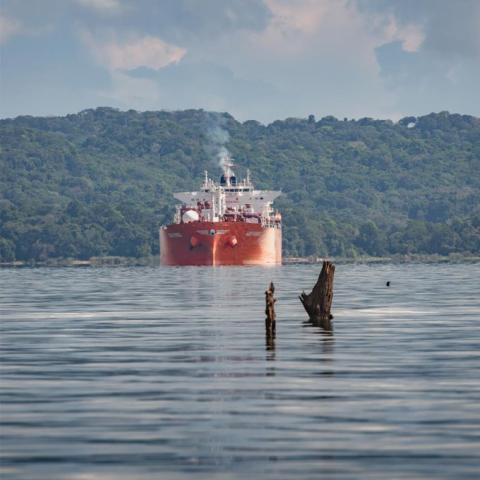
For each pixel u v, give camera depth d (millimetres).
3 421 156750
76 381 191000
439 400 170750
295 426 153000
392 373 198875
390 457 136125
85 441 144875
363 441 144125
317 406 166375
